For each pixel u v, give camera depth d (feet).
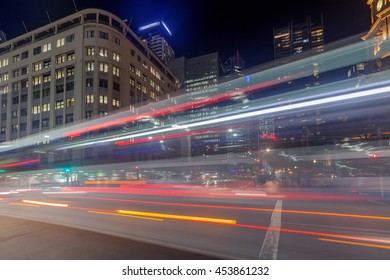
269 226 31.04
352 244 23.43
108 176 155.43
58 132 188.55
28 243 24.27
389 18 230.48
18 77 213.87
